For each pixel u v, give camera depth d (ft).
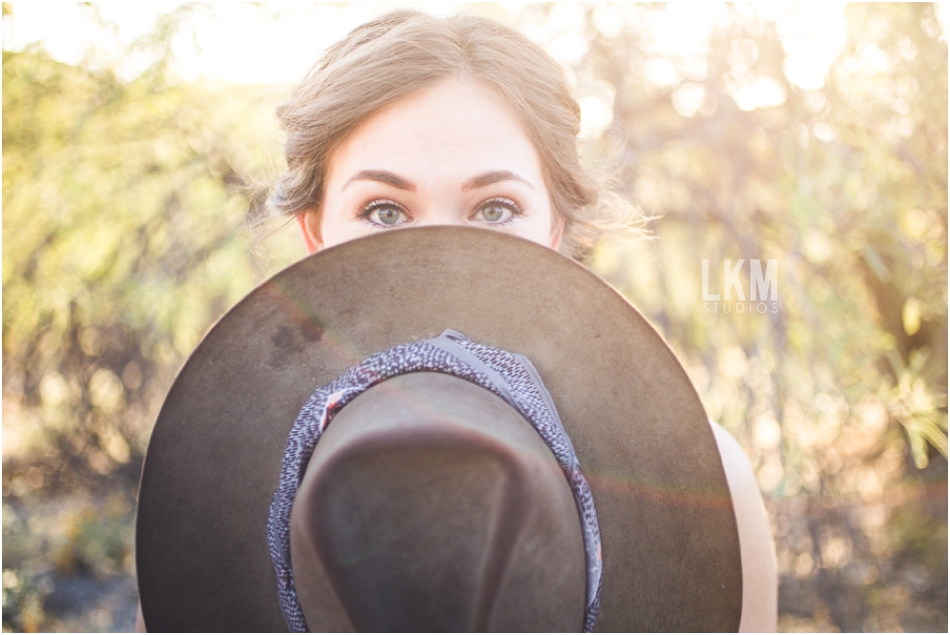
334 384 3.10
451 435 2.46
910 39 8.94
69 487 13.67
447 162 3.92
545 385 3.24
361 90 3.95
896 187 8.91
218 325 3.20
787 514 10.61
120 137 10.89
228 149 10.93
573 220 5.19
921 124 9.00
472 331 3.26
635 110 10.04
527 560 2.48
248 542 3.24
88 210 10.96
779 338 9.10
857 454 10.41
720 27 9.52
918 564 10.62
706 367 10.07
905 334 9.91
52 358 12.45
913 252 8.86
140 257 11.16
